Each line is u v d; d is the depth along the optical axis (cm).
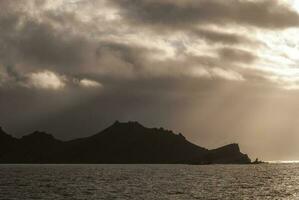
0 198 10869
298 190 13638
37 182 17062
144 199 10631
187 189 13725
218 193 12362
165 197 11150
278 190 13575
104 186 14925
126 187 14488
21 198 10862
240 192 12769
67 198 10862
